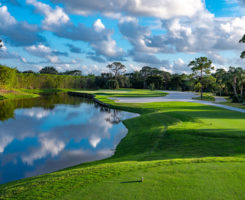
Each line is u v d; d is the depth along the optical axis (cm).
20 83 8738
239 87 6431
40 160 1312
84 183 639
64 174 773
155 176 659
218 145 1193
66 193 581
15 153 1445
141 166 769
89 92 8156
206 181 605
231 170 689
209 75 5569
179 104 3709
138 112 3189
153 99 5012
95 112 3312
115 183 621
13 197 604
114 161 1084
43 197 573
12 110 3481
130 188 579
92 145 1611
